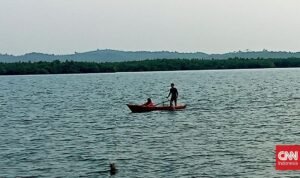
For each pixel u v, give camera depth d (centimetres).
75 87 12375
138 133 4025
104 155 3156
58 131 4253
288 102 6725
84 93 9831
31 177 2648
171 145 3441
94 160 3017
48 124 4753
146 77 19288
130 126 4456
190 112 5512
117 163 2914
